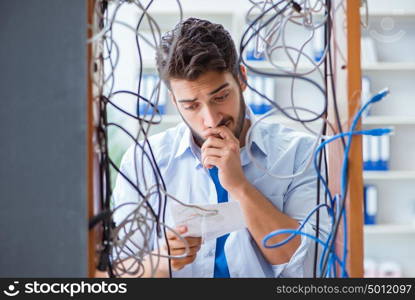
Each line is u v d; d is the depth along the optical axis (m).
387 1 4.12
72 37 0.88
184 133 1.76
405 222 4.06
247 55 3.55
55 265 0.88
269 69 3.59
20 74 0.88
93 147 0.95
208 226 1.34
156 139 1.79
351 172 0.98
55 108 0.88
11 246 0.88
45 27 0.88
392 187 4.07
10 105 0.88
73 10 0.88
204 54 1.35
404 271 4.09
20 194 0.88
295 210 1.64
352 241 0.98
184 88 1.40
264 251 1.52
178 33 1.40
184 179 1.71
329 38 1.04
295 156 1.69
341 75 1.04
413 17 3.99
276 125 1.82
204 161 1.55
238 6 3.85
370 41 3.97
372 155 3.87
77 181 0.88
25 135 0.88
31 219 0.88
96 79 1.01
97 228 1.01
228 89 1.43
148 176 1.64
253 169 1.67
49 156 0.88
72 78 0.88
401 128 4.04
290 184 1.67
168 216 1.64
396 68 3.84
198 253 1.58
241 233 1.58
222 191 1.68
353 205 0.98
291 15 1.03
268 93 3.61
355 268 0.99
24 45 0.88
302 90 3.82
